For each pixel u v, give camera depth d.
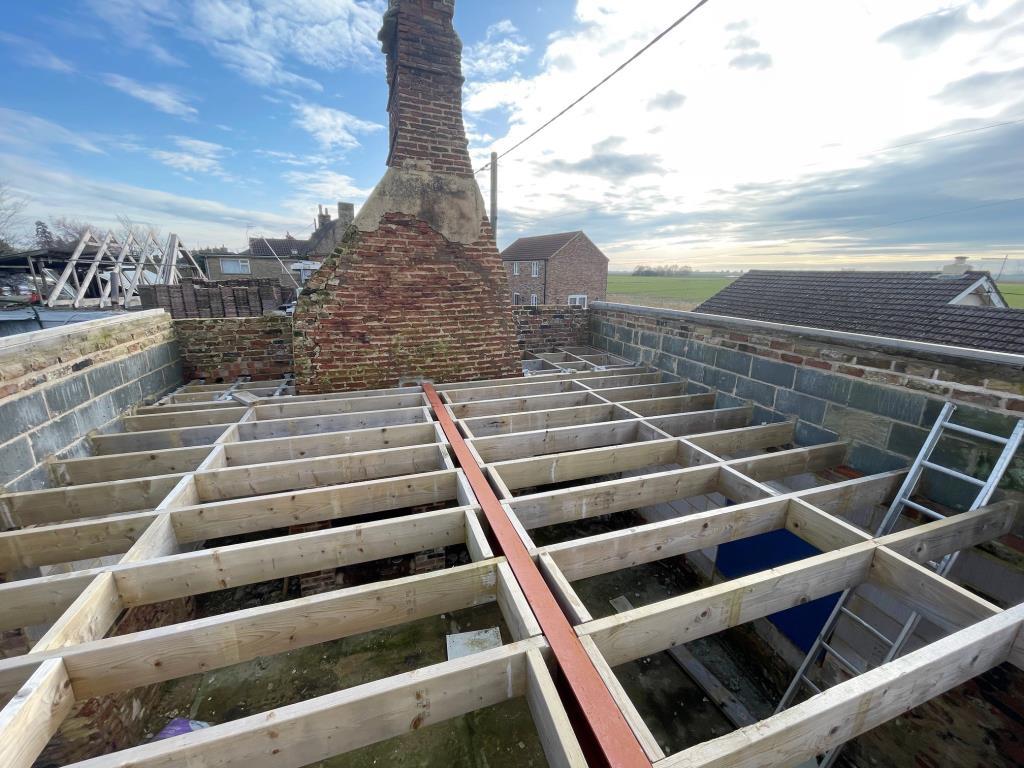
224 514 2.62
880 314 9.74
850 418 3.47
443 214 4.92
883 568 2.20
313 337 4.71
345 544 2.38
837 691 1.43
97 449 3.60
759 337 4.25
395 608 1.93
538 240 34.56
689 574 4.88
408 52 4.46
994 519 2.53
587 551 2.25
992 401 2.65
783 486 3.92
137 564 2.06
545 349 7.63
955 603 1.94
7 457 2.73
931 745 2.66
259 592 4.56
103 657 1.58
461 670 1.48
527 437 3.68
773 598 2.03
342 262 4.66
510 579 1.97
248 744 1.27
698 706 3.61
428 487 2.99
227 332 5.79
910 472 2.91
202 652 1.70
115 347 4.07
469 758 3.09
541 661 1.54
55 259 13.66
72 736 2.62
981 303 11.34
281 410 4.26
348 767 3.03
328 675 3.71
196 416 4.11
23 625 1.98
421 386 4.98
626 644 1.74
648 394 5.07
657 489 3.04
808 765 3.03
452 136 4.84
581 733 1.41
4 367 2.73
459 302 5.18
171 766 1.21
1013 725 2.37
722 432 3.72
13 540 2.35
